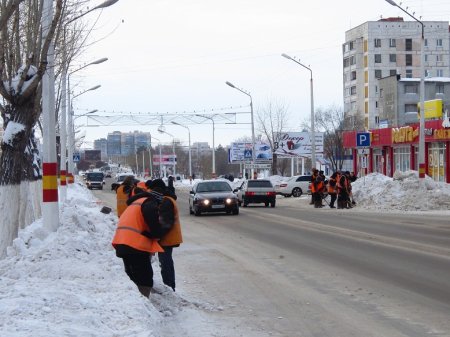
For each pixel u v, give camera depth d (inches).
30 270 382.6
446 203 1244.5
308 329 309.9
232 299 387.5
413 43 3759.8
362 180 1451.8
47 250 421.1
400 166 2050.9
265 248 647.1
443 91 3270.2
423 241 675.4
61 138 1168.8
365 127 3582.7
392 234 756.6
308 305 365.7
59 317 247.8
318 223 941.8
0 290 301.7
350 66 3932.1
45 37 504.1
